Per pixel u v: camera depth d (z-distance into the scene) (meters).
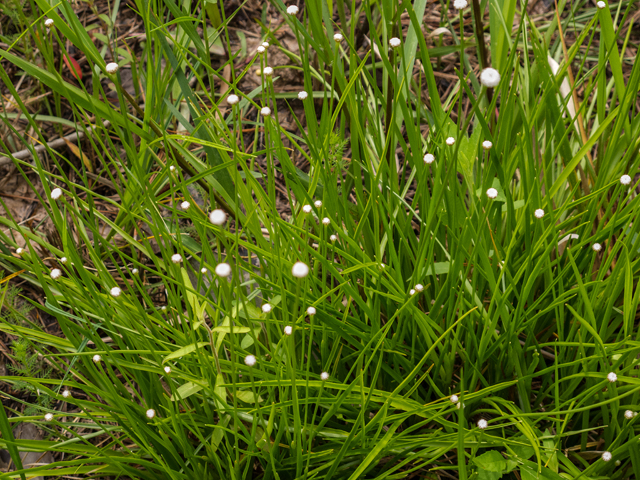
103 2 1.15
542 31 1.08
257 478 0.66
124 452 0.64
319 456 0.58
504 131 0.65
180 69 0.67
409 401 0.58
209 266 0.62
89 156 0.99
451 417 0.68
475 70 1.09
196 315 0.54
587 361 0.60
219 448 0.61
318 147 0.68
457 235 0.64
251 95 0.84
